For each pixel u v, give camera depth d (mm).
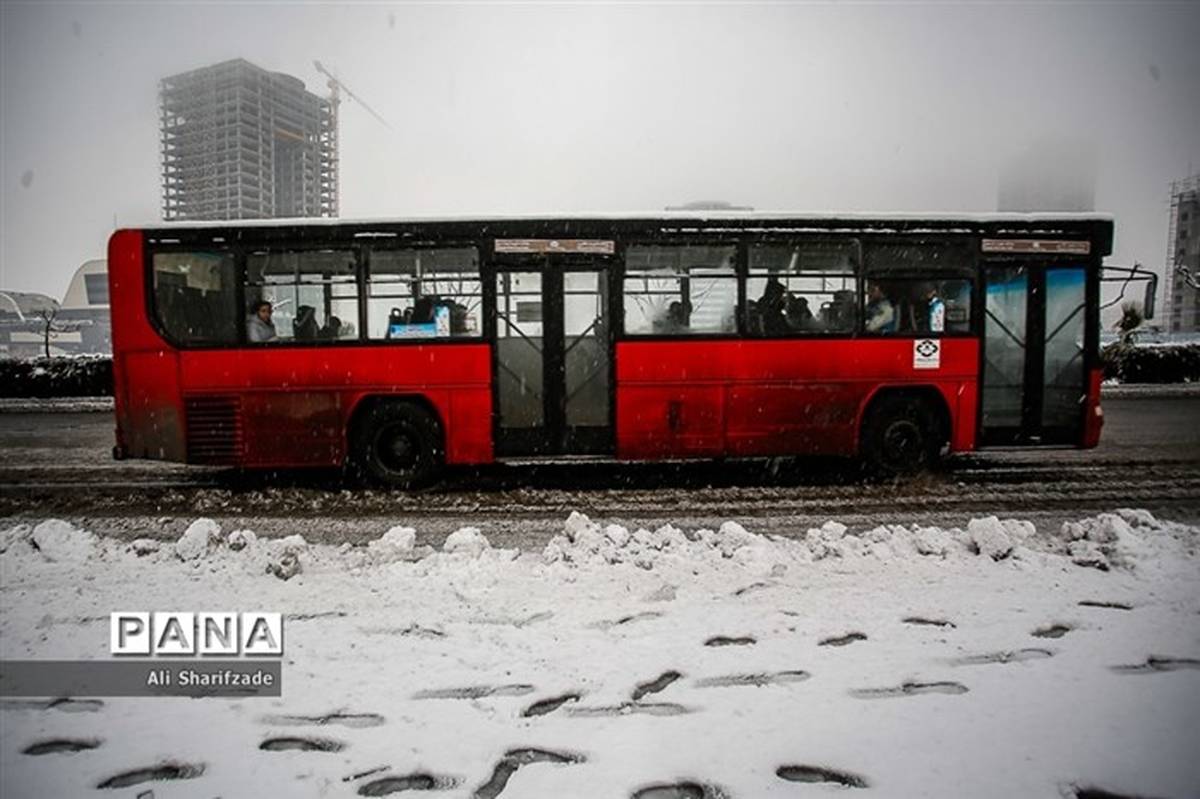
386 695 3730
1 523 7914
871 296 9281
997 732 3355
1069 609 4727
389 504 8539
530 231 9102
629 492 9016
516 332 9164
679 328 9164
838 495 8750
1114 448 12180
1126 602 4836
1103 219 9586
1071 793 2945
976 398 9391
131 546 6113
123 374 9258
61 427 17953
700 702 3615
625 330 9133
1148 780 3021
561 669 3965
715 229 9148
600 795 2939
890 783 2996
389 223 9109
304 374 9094
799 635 4367
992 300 9516
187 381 9125
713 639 4328
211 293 9148
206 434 9141
